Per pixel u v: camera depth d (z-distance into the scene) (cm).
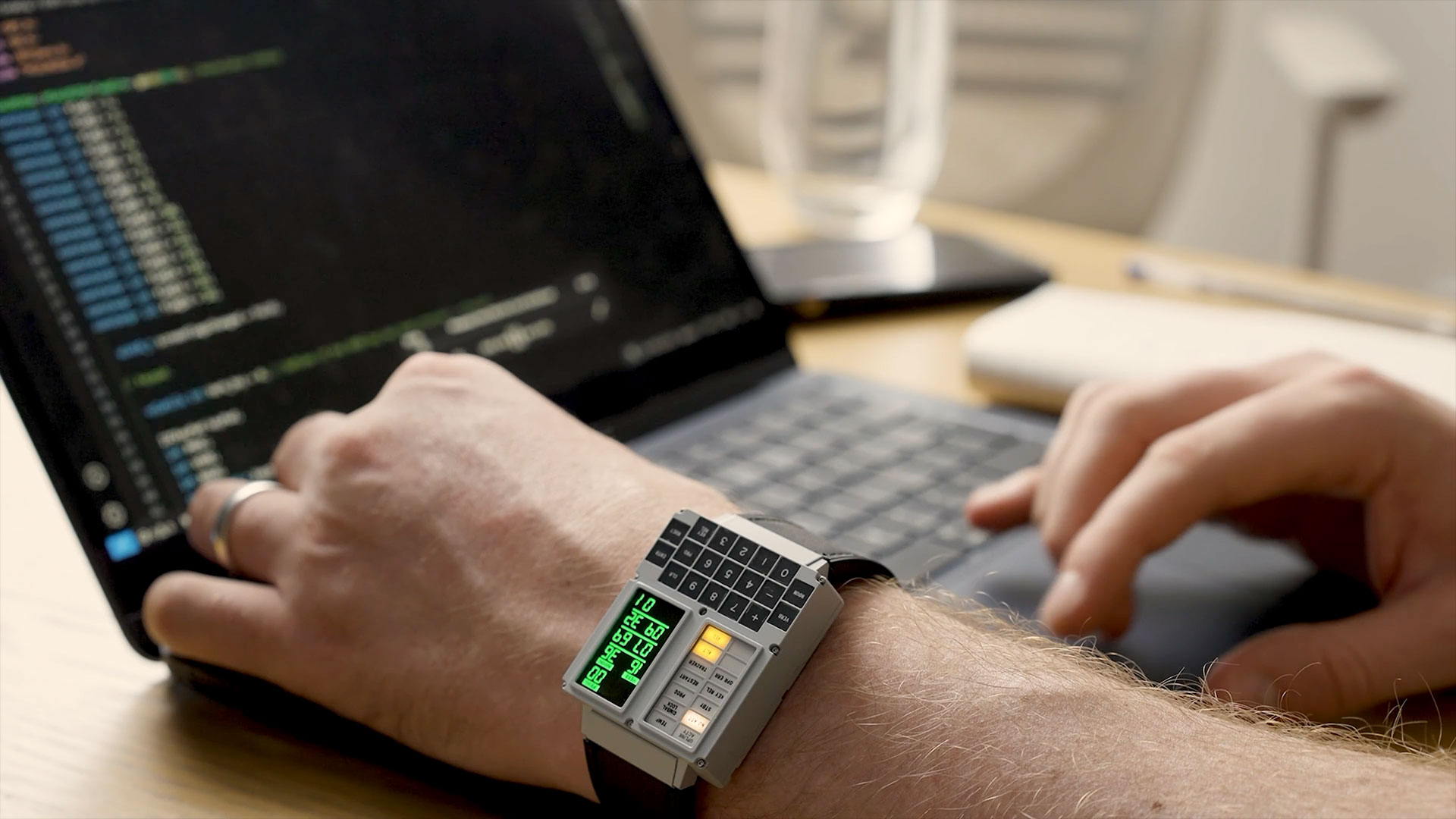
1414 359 65
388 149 63
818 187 87
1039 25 126
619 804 46
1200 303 77
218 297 57
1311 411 52
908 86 85
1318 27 143
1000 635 48
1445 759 45
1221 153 193
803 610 46
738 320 69
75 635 54
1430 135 177
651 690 46
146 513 53
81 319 54
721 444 63
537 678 48
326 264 60
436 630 48
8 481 61
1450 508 52
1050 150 127
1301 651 50
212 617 50
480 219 64
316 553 50
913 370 71
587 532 49
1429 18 172
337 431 51
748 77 126
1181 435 53
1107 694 46
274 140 60
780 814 45
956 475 61
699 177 71
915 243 85
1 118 55
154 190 57
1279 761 44
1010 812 44
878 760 45
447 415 52
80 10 57
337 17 63
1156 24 122
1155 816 43
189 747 50
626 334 66
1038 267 81
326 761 49
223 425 56
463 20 66
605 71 70
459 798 48
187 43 59
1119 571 51
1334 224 173
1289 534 56
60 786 48
